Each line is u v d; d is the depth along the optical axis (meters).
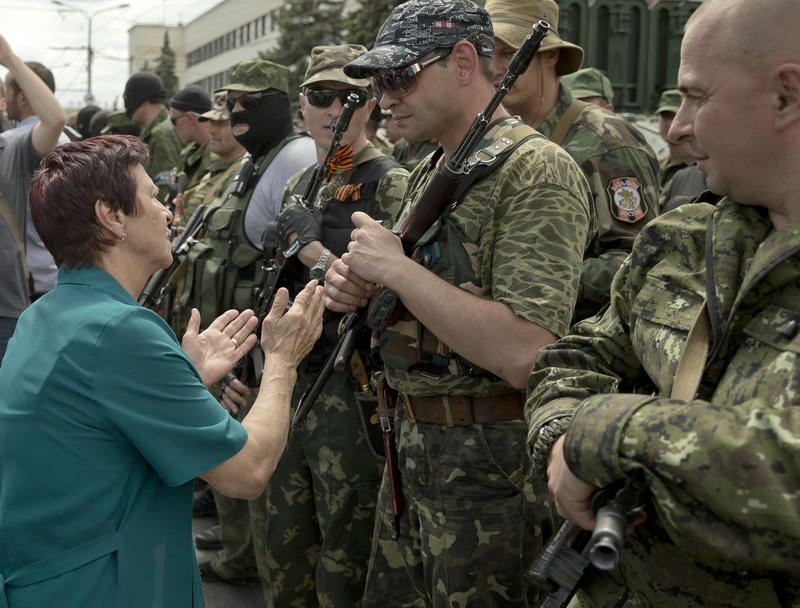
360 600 2.62
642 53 5.71
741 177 1.06
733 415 0.93
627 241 2.30
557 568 1.21
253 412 1.71
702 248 1.18
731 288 1.08
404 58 1.85
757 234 1.10
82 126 8.94
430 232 1.88
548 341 1.72
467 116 1.94
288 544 2.75
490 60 1.98
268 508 2.76
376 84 1.95
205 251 3.40
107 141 1.56
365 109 2.67
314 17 32.00
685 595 1.08
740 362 1.04
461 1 1.92
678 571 1.09
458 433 1.90
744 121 1.02
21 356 1.48
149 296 3.37
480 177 1.84
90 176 1.51
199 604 1.60
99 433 1.43
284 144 3.37
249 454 1.57
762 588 1.04
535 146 1.83
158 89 6.15
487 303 1.75
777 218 1.08
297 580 2.78
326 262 2.47
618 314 1.31
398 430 2.07
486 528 1.90
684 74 1.08
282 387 1.79
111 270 1.56
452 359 1.87
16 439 1.43
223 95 4.04
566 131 2.53
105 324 1.43
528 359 1.71
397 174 2.57
